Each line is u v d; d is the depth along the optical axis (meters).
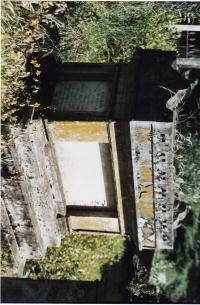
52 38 7.62
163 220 6.58
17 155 6.22
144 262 10.11
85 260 9.85
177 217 8.23
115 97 6.08
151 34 9.08
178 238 12.20
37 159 6.27
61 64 6.65
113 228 7.16
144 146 5.77
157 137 5.65
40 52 6.91
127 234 7.20
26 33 6.70
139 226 6.73
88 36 8.31
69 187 6.94
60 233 7.31
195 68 9.21
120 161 6.26
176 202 8.35
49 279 8.68
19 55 6.33
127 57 8.95
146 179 6.13
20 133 6.04
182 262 12.47
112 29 8.67
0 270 7.29
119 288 9.37
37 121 6.06
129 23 8.89
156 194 6.26
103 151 6.39
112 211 7.03
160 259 12.01
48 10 7.46
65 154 6.55
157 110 5.61
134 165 6.00
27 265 8.72
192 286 13.04
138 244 7.02
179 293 12.54
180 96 5.88
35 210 6.82
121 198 6.69
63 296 8.38
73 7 8.12
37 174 6.42
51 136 6.27
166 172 5.99
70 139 6.27
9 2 6.41
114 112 5.95
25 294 8.01
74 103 6.18
